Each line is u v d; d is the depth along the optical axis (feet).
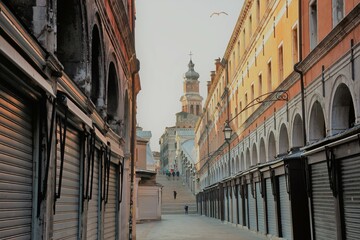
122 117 58.23
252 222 94.07
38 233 23.73
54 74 25.09
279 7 76.69
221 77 159.33
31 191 23.88
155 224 133.08
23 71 19.62
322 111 58.23
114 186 54.75
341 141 39.19
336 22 48.96
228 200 132.46
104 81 42.39
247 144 110.93
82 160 34.06
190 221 150.41
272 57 82.48
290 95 69.97
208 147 205.26
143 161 171.12
